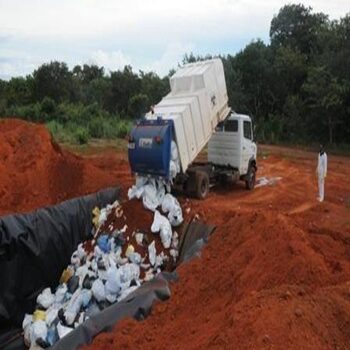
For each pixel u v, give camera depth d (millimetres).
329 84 34938
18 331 11641
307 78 40562
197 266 9906
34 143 16719
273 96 46219
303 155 32438
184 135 13812
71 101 57219
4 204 14305
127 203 13320
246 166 18266
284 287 6938
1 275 11453
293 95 42719
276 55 46938
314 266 8047
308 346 5484
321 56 38250
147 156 13344
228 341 5852
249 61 47438
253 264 8875
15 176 15281
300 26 49500
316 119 38312
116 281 10914
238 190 18672
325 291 6750
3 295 11484
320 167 16219
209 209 12883
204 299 8820
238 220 10969
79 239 13352
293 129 41094
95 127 37719
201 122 14633
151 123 13750
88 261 12570
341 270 8469
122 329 8242
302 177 22594
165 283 9430
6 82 57750
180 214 12797
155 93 53906
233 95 45312
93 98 58531
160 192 13359
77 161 17047
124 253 12250
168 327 8148
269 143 40969
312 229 11133
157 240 12375
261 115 47219
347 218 13680
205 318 7828
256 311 6199
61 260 12891
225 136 17875
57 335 10312
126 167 21641
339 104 34406
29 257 12070
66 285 12180
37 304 12000
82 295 11008
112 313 8602
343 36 36344
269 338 5516
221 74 15766
